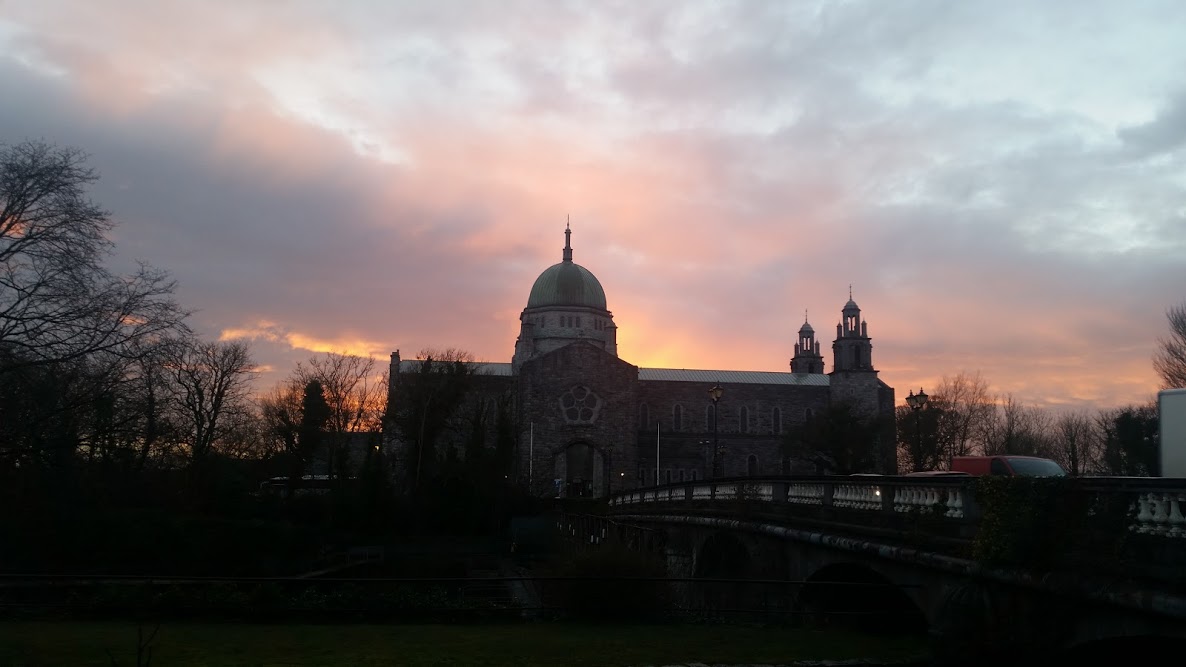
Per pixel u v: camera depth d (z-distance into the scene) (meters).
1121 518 12.76
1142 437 69.44
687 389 114.00
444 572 57.22
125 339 36.19
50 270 34.47
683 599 28.25
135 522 46.50
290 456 82.38
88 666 16.98
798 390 116.69
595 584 25.03
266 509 71.44
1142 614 12.01
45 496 42.47
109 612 25.22
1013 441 96.62
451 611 25.34
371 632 22.64
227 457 76.31
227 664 17.56
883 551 18.11
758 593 26.73
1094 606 12.95
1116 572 12.48
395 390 89.88
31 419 34.53
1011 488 14.34
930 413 87.50
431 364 86.25
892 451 103.69
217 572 49.47
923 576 17.41
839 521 21.83
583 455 111.50
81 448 40.72
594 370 100.62
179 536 47.88
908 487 18.64
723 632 22.25
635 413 102.50
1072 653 13.87
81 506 45.28
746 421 114.62
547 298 117.25
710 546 32.62
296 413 86.12
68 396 35.56
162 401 46.25
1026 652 13.88
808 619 23.22
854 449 92.44
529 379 99.50
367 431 92.69
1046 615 13.66
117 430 39.38
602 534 44.47
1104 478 13.95
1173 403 25.80
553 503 79.56
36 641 20.09
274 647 19.80
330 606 25.45
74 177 35.53
